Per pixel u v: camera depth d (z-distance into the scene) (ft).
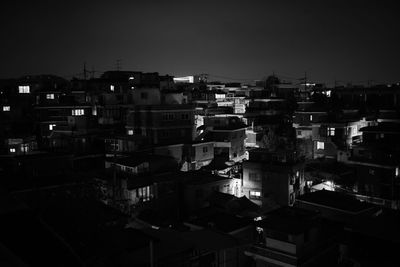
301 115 209.56
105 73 297.94
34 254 38.68
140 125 172.76
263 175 128.77
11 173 125.59
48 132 201.98
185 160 157.17
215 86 314.14
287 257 72.08
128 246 54.70
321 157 178.09
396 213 94.94
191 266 60.44
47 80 289.33
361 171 138.10
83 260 43.86
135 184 116.98
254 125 205.36
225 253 82.02
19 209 41.50
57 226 50.93
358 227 81.76
